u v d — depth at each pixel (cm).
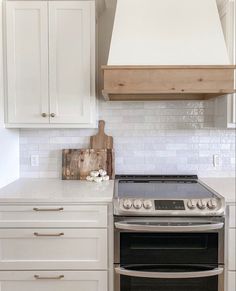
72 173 252
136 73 198
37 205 192
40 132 258
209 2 209
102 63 253
